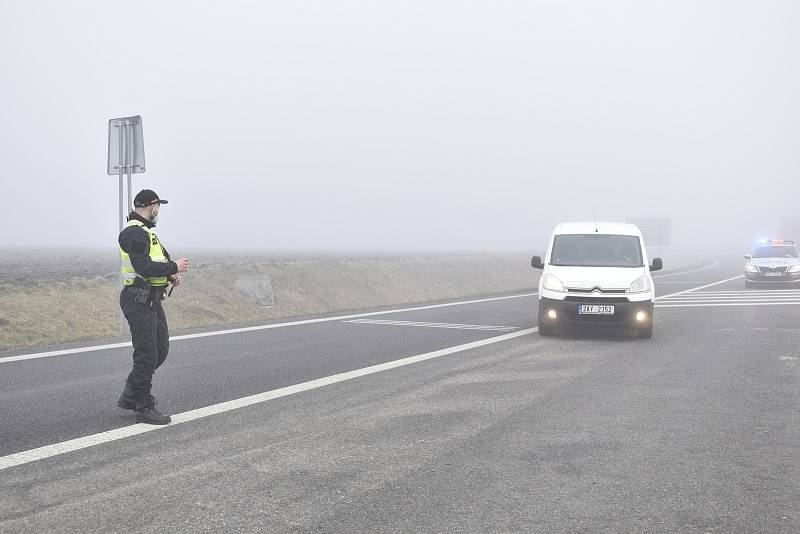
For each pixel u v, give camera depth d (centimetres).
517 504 534
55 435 725
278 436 727
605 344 1435
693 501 543
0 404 868
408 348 1373
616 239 1614
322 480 587
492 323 1841
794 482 589
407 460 645
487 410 848
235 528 483
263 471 610
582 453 670
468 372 1110
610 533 482
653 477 600
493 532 482
